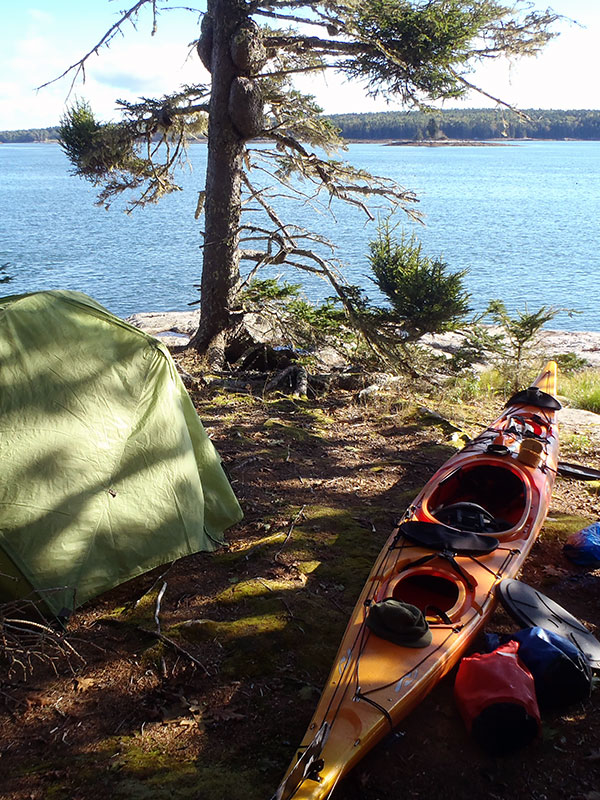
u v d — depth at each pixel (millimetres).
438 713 4285
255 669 4574
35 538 4965
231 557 6051
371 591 4867
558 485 8016
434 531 5344
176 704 4281
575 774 3818
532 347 14297
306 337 14617
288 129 13930
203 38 13211
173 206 112625
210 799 3551
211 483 6586
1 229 76875
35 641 4816
